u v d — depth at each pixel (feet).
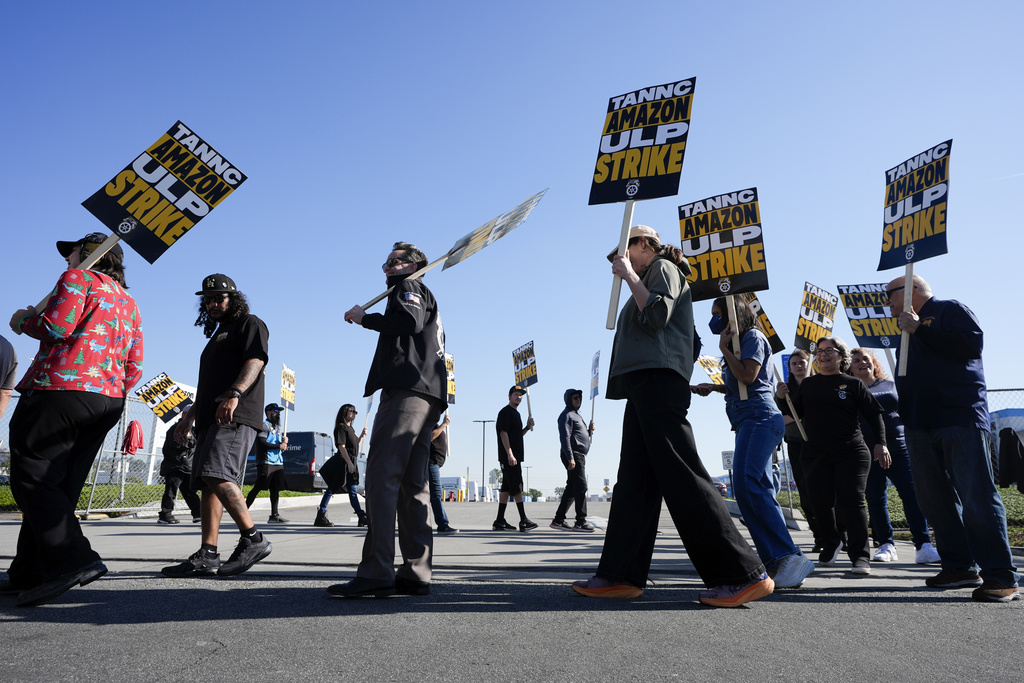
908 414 12.74
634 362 10.52
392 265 11.80
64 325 10.14
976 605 10.38
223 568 12.82
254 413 13.48
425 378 10.96
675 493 10.08
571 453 30.17
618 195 12.79
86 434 10.59
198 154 13.84
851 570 15.12
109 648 7.16
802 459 16.72
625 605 9.95
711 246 16.94
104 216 13.11
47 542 9.46
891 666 6.82
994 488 11.45
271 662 6.66
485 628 8.26
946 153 13.46
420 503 11.10
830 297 27.04
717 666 6.73
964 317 12.26
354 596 10.13
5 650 7.07
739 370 12.67
